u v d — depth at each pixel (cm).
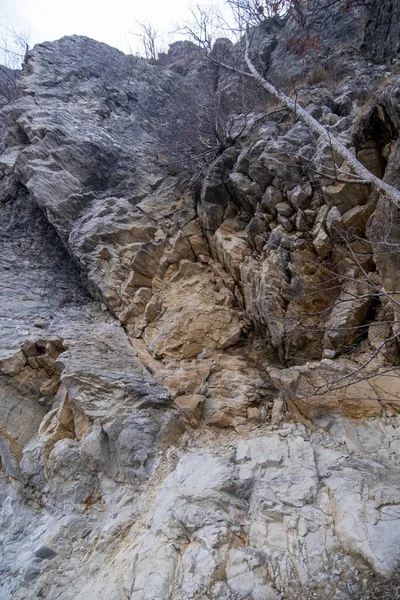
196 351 642
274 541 377
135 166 947
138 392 529
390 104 576
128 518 444
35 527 484
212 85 1025
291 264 627
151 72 1295
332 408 500
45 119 954
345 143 628
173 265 757
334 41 1029
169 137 982
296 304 616
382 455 455
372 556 342
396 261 522
